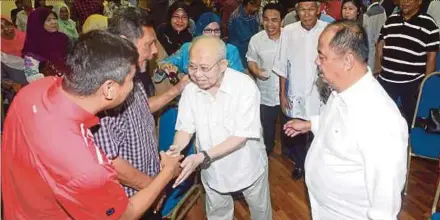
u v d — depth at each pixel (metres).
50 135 1.02
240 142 1.72
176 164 1.48
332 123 1.40
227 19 5.26
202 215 2.25
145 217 1.62
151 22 1.48
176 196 1.99
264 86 3.19
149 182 1.44
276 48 3.06
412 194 2.94
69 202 1.02
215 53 1.55
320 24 2.71
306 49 2.73
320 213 1.59
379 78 3.33
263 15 3.09
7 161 1.10
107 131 1.30
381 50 3.35
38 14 3.00
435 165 3.36
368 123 1.28
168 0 4.04
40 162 1.02
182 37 3.01
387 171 1.24
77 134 1.04
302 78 2.79
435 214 1.83
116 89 1.09
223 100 1.71
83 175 1.00
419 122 2.86
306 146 3.10
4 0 4.29
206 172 1.92
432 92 2.83
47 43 2.98
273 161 3.56
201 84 1.61
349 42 1.27
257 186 2.01
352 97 1.32
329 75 1.34
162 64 2.45
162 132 2.03
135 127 1.43
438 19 3.78
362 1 4.07
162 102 1.92
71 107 1.05
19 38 3.43
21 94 1.13
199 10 4.18
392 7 4.61
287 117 2.98
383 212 1.26
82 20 5.11
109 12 5.29
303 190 3.08
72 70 1.04
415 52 3.05
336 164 1.41
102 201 1.04
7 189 1.15
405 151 1.28
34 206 1.09
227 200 2.07
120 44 1.09
